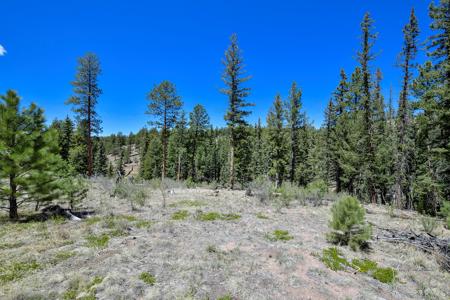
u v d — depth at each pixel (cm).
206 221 884
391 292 479
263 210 1138
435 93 1401
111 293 396
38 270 461
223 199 1388
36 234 654
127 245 598
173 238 672
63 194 885
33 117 836
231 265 527
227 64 2234
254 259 568
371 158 1967
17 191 805
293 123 2680
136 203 1135
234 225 852
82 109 2222
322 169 3144
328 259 591
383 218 1190
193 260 539
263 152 4062
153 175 4681
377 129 2344
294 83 2627
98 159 5081
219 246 631
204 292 422
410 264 614
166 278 460
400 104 1844
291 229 846
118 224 750
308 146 3916
